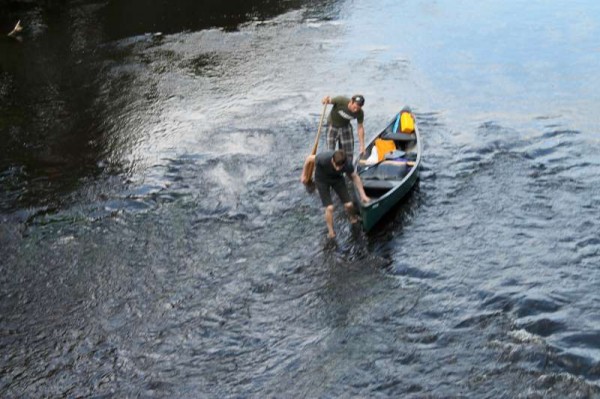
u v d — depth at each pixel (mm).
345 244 10312
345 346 8336
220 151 13523
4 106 16641
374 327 8617
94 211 11758
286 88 16609
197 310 9203
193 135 14312
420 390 7605
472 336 8328
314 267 9875
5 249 10844
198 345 8578
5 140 14766
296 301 9219
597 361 7746
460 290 9180
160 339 8719
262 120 14812
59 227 11359
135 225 11289
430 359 8031
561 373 7652
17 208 12000
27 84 18000
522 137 13508
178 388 7922
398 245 10242
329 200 10070
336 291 9336
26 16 24000
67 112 16078
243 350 8438
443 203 11273
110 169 13203
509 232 10422
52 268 10312
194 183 12438
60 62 19453
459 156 12781
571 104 15180
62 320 9180
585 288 9055
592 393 7352
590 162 12438
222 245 10594
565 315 8547
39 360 8477
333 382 7812
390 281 9461
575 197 11289
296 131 14141
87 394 7918
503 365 7840
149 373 8180
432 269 9641
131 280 9922
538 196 11359
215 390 7848
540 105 15180
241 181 12352
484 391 7504
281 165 12797
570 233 10328
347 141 11008
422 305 8938
